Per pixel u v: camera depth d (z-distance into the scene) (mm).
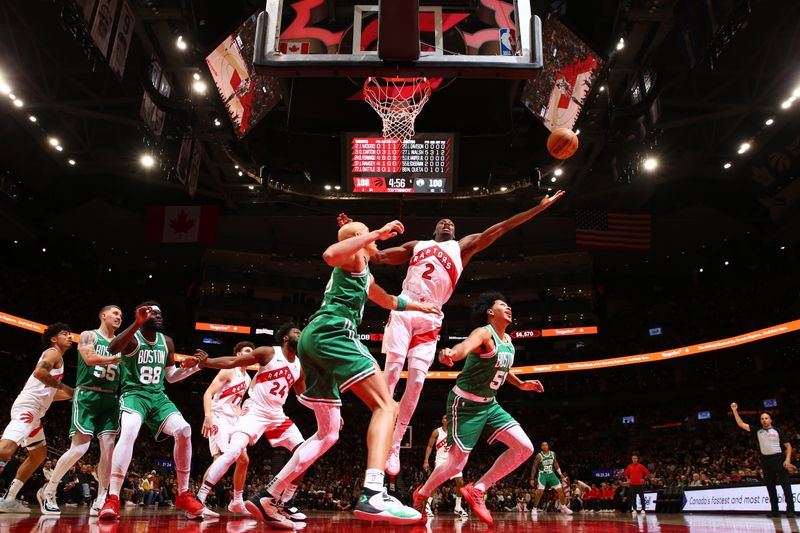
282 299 46344
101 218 39312
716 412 37594
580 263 45031
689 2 19234
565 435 42969
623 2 20375
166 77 24000
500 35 10352
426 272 5863
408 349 5734
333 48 11117
